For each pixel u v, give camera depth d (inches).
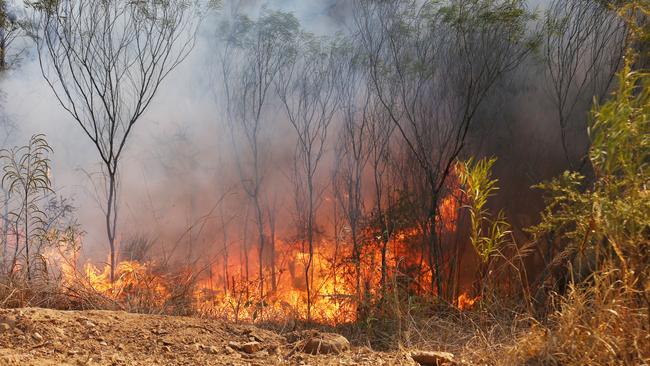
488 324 221.0
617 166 149.5
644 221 144.7
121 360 154.7
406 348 209.2
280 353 174.7
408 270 362.3
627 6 170.7
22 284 247.1
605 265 156.9
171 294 299.6
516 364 159.0
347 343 184.4
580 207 167.5
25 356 149.2
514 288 258.5
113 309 263.3
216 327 188.7
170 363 156.7
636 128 143.9
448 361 173.9
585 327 150.1
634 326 146.5
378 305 262.5
